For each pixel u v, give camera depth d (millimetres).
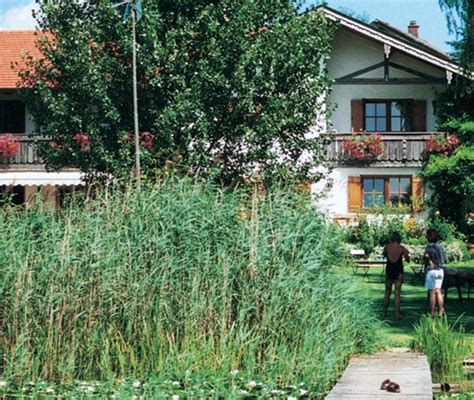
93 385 13102
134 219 14695
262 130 25109
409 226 33812
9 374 13523
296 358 13688
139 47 24969
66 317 14078
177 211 14727
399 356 14852
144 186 16359
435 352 14703
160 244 14383
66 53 25469
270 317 14086
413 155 36938
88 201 15641
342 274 15273
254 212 14969
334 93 38406
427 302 22234
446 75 37344
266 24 26141
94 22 25578
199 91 24781
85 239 14594
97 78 24938
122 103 25406
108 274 14250
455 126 36750
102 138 25359
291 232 14781
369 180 37281
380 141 36938
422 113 38188
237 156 25609
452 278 22469
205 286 14312
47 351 13922
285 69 25375
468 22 24172
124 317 14219
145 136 25000
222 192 15461
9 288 14086
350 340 14922
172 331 14180
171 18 25672
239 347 13812
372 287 24750
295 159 26344
